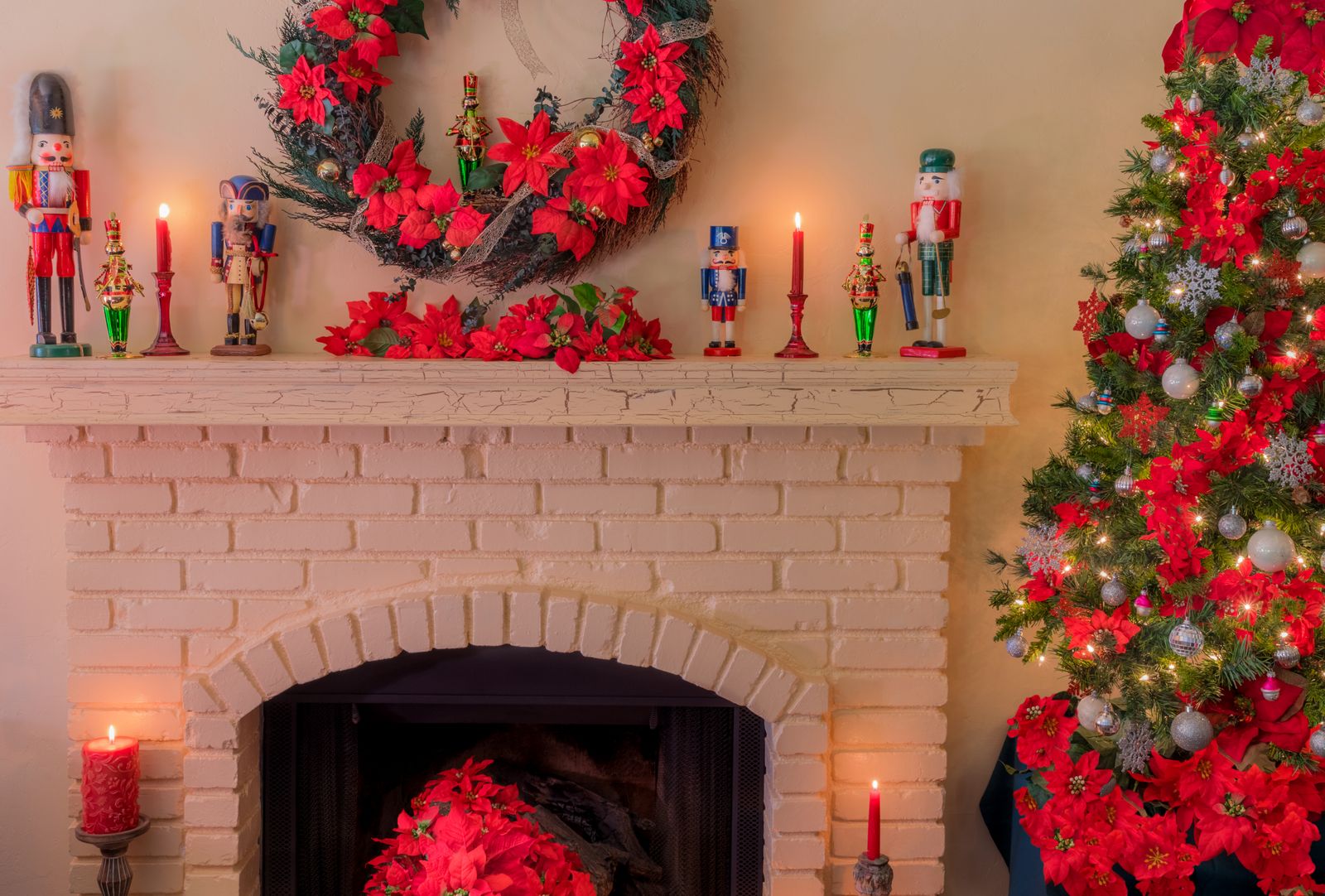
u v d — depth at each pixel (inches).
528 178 78.9
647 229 83.7
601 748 94.1
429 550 83.0
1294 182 66.0
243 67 83.1
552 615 82.5
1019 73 85.0
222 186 79.7
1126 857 71.9
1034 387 87.6
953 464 83.2
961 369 78.3
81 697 83.4
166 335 80.8
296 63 78.8
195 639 83.3
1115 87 85.4
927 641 85.0
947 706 90.5
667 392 78.1
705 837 91.1
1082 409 75.7
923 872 86.3
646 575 83.8
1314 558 66.7
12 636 86.9
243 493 82.0
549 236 80.4
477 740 94.3
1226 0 73.9
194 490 82.0
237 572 82.6
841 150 85.1
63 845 88.9
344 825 89.7
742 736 89.0
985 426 80.0
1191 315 68.1
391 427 81.4
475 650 86.6
